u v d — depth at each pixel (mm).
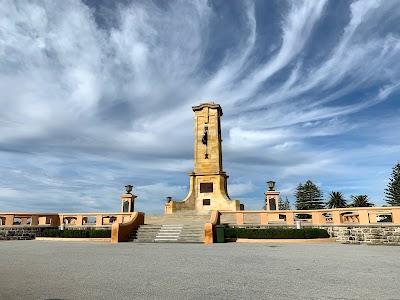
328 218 32062
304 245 18109
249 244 18812
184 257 12492
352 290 6805
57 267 10055
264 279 8008
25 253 14234
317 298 6176
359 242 19953
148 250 15328
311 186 79312
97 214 26125
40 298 6258
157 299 6156
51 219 26609
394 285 7273
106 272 9086
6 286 7312
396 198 57500
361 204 71438
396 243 18797
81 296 6406
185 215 29125
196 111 36750
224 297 6273
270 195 31797
